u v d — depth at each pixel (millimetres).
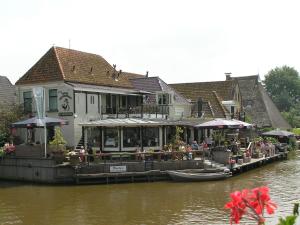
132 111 36750
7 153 29406
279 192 24047
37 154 28203
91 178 27328
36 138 34938
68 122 30391
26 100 35312
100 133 33031
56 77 33656
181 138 38938
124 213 19438
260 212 4484
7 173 29328
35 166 28000
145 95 41062
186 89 52938
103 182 27531
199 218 18266
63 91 33469
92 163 27484
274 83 110250
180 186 26469
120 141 32719
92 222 17922
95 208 20562
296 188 25516
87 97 34562
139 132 33312
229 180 29047
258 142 43125
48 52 36094
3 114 34031
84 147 32688
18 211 20156
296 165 39531
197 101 45969
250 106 61625
